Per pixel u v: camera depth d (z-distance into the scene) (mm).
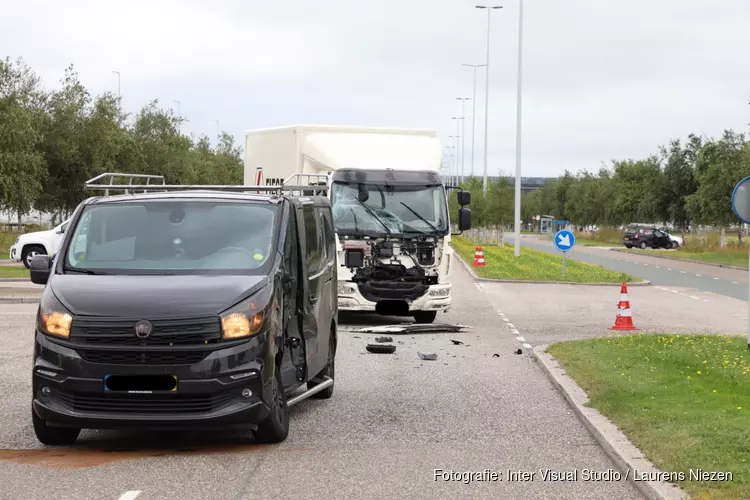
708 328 19750
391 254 18594
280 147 22203
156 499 6656
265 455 8062
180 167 71875
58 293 8164
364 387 11750
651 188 79750
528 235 137375
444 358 14570
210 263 8727
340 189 18781
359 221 18656
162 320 7828
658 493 6508
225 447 8383
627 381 11391
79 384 7801
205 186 10172
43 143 55844
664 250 75125
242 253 8828
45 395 7926
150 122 70500
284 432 8555
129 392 7793
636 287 33250
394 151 19500
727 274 42875
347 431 9102
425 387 11789
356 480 7238
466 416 9914
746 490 6477
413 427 9320
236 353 7887
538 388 11781
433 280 18906
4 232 50969
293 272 9375
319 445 8477
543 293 29625
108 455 8031
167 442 8602
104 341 7832
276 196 9578
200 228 9055
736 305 25859
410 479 7285
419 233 18703
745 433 8258
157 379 7812
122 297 8016
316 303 10055
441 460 7938
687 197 65875
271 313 8234
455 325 19125
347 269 18609
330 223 11508
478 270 39812
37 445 8422
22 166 47438
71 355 7820
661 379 11531
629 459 7520
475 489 7023
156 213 9211
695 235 71062
